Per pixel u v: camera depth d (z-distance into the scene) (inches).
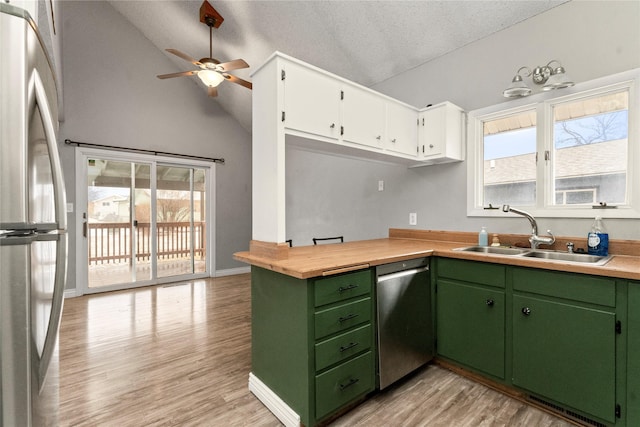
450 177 112.0
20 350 33.8
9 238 32.8
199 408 69.4
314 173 169.8
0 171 31.9
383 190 135.3
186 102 194.2
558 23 87.6
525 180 97.4
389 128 95.4
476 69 105.3
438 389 76.5
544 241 85.4
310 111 74.2
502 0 90.8
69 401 71.2
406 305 78.0
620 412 57.1
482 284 76.6
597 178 84.1
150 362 90.0
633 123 76.9
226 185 211.9
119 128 169.3
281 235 68.7
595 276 59.7
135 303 146.9
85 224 160.1
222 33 153.3
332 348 62.3
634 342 55.6
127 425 63.6
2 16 32.2
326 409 61.2
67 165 154.1
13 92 32.6
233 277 205.2
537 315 67.2
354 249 88.4
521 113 97.2
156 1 152.9
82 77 158.1
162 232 188.7
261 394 71.7
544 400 66.9
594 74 82.0
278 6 123.4
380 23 111.0
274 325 67.9
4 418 32.9
